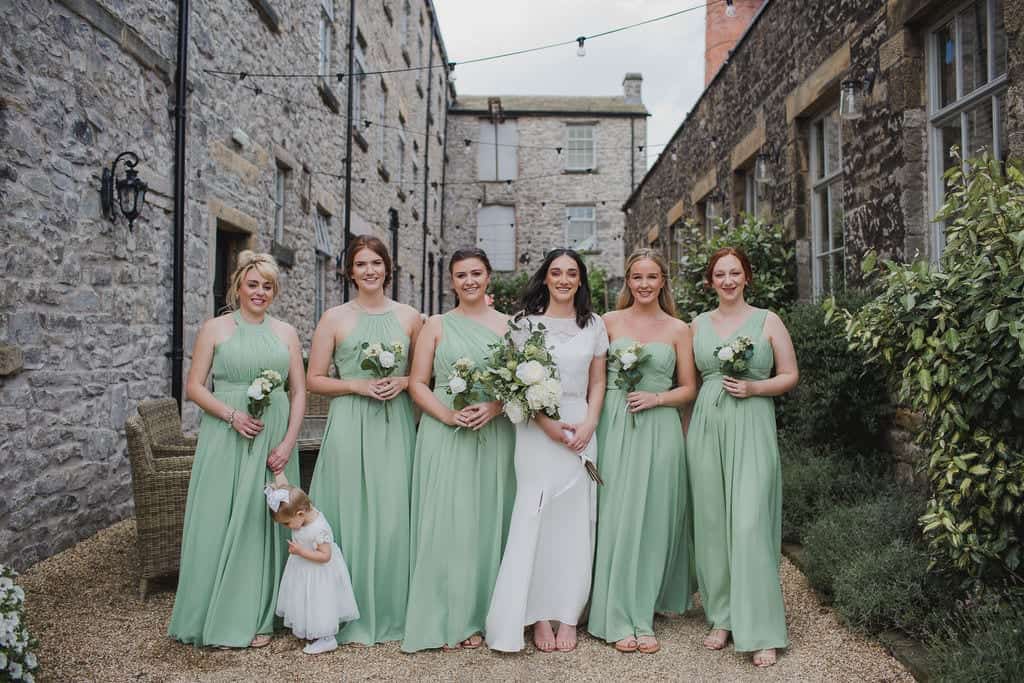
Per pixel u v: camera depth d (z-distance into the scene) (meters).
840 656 2.92
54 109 4.13
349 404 3.24
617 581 3.10
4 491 3.68
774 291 6.52
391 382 3.20
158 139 5.34
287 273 8.03
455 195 21.12
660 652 3.02
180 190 5.55
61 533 4.18
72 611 3.36
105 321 4.66
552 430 3.08
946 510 2.83
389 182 13.26
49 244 4.07
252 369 3.19
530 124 21.19
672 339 3.33
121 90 4.83
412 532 3.19
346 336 3.27
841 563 3.46
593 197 21.09
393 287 13.51
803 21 6.26
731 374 3.12
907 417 4.42
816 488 4.48
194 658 2.92
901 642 2.90
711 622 3.17
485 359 3.18
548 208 21.16
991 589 2.80
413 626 3.02
